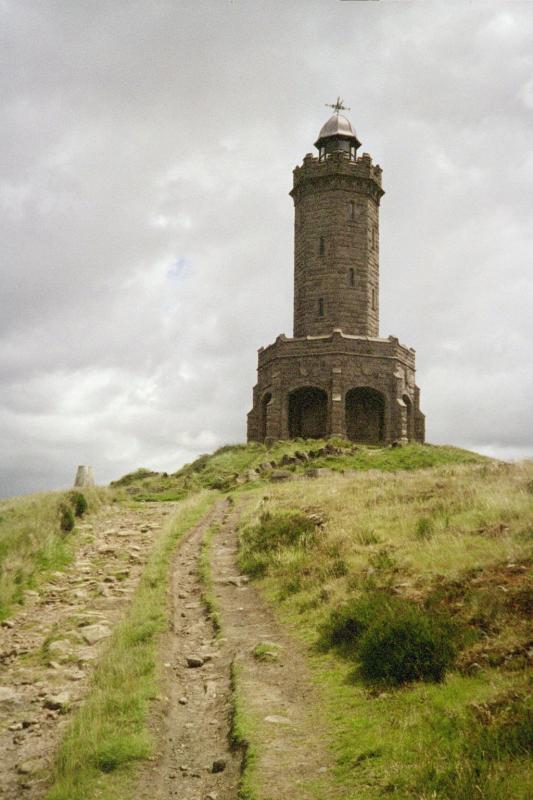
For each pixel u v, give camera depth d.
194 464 45.41
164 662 10.15
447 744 6.36
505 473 20.78
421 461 38.41
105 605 13.84
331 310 54.72
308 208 56.94
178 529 21.31
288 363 52.91
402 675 8.23
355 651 9.54
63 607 13.85
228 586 14.84
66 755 7.24
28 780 7.07
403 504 18.48
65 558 17.66
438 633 8.54
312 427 55.12
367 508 18.89
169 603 13.42
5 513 20.42
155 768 7.04
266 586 14.35
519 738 6.12
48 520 19.81
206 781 6.75
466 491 18.16
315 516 18.42
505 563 10.87
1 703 9.10
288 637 11.00
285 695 8.58
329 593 12.23
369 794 5.90
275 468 37.72
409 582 11.27
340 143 59.69
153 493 33.75
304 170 57.12
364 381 52.12
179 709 8.62
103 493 27.95
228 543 19.59
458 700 7.26
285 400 52.47
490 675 7.64
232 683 9.10
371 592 11.17
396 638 8.60
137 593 14.24
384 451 41.94
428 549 12.91
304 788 6.18
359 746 6.82
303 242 56.84
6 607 13.55
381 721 7.32
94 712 8.27
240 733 7.41
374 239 57.81
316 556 14.90
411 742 6.61
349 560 13.72
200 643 11.24
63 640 11.52
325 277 55.34
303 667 9.53
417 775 5.93
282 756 6.86
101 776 6.88
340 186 56.31
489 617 9.03
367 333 55.12
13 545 16.89
